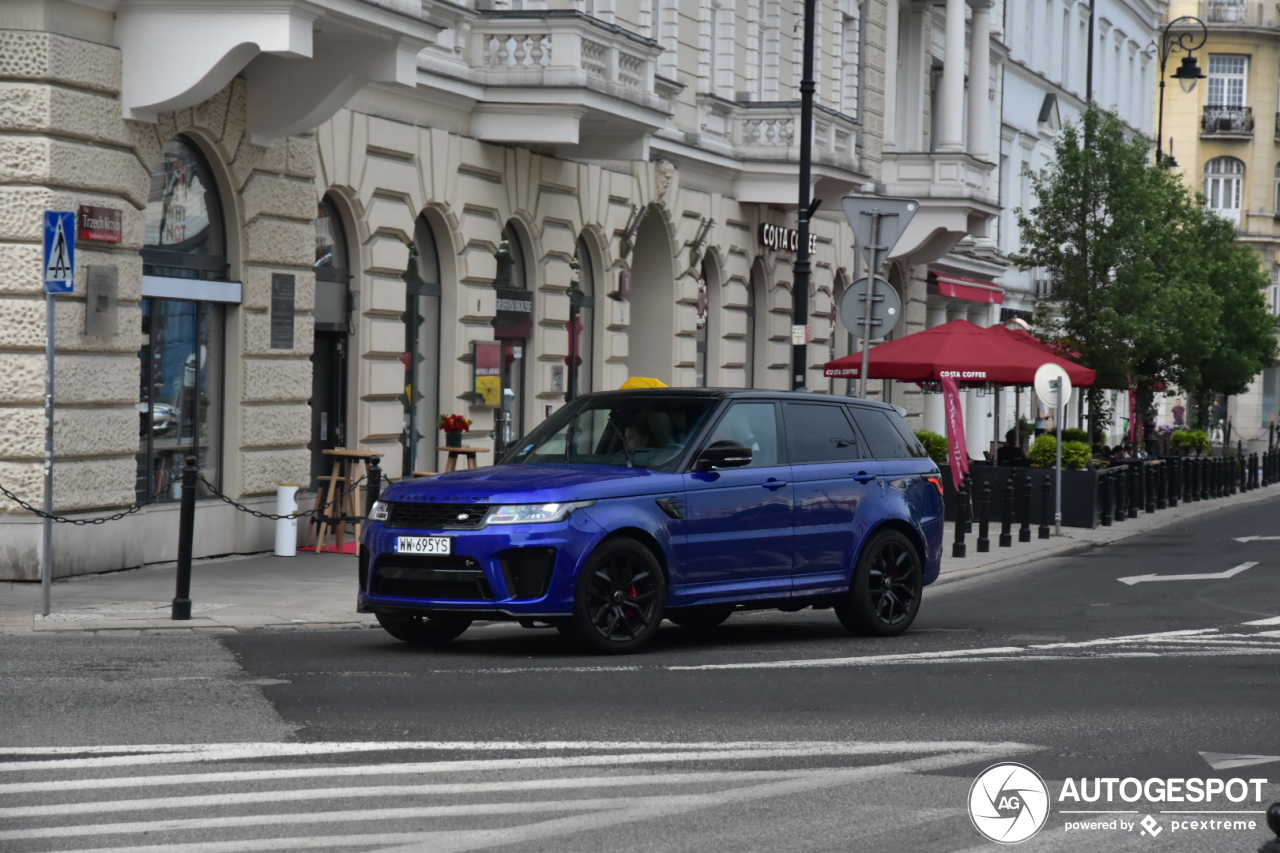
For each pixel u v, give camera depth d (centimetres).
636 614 1180
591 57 2183
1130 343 3691
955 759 805
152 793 709
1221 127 8194
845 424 1351
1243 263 5100
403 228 2019
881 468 1355
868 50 3606
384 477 1833
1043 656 1196
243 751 793
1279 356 8094
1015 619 1477
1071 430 3450
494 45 2161
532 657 1138
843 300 1794
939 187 3662
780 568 1265
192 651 1120
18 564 1453
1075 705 972
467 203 2156
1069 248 3703
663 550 1188
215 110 1658
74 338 1489
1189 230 4206
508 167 2252
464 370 2173
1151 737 874
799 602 1293
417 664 1088
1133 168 3653
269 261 1764
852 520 1316
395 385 2020
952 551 2216
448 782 736
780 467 1280
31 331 1452
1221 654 1219
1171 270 3800
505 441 2317
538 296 2372
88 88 1501
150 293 1603
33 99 1446
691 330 2853
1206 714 948
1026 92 5084
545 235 2358
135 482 1588
